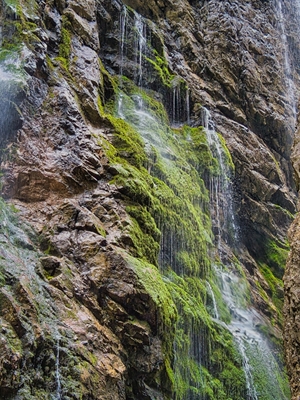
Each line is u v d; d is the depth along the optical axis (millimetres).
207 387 7414
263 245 13234
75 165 6535
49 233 5637
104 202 6391
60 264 5273
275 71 16156
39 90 7082
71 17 9273
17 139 6312
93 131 7574
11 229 5363
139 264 5852
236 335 9141
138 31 12250
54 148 6652
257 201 13219
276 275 13000
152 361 5340
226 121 13164
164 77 12156
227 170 11906
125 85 10953
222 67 14141
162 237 7895
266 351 9617
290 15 19359
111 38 11617
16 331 4125
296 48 18797
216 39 14516
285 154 15016
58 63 8031
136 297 5422
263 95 14992
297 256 6492
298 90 17250
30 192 6074
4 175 6004
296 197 14586
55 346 4359
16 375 3863
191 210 9352
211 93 13539
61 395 4141
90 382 4438
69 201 6102
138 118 9992
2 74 6707
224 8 15320
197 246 9133
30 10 7965
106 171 6883
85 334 4793
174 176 9336
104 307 5281
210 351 8008
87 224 5887
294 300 6328
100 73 9328
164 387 5656
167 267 7977
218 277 10133
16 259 4875
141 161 7922
